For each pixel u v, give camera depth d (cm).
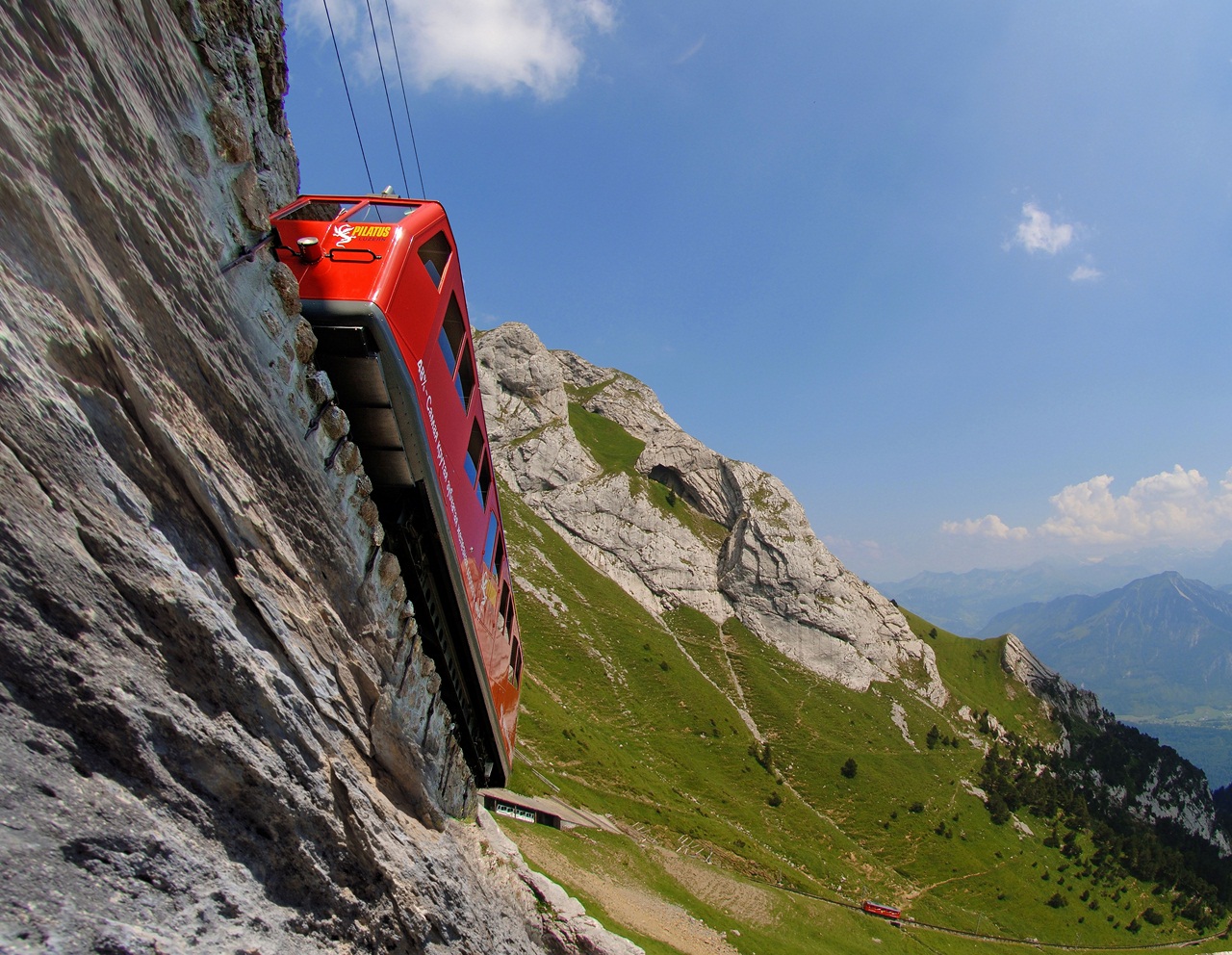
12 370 677
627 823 9300
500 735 2550
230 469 1025
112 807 742
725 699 18875
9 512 665
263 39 1390
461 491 1758
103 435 800
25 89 704
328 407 1284
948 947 10888
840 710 19888
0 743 644
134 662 797
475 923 1800
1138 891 15688
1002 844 15775
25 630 675
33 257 711
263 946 916
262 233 1116
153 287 884
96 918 677
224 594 992
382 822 1393
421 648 1722
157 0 901
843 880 12256
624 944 2491
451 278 1598
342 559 1352
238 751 935
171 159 924
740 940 5294
